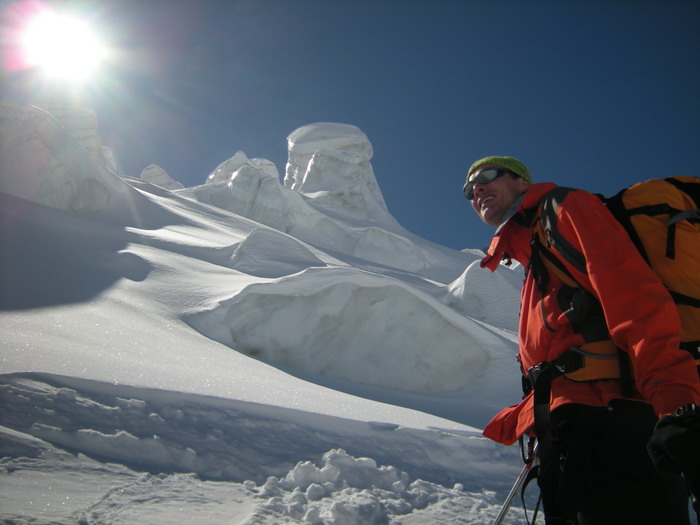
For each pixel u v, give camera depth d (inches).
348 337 309.9
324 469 114.7
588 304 55.6
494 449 154.3
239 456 120.1
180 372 169.5
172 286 318.0
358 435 146.4
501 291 448.1
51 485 88.7
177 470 109.6
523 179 70.6
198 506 91.1
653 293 49.0
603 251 52.5
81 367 148.8
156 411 130.3
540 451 56.1
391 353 311.3
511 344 323.0
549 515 57.0
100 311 246.1
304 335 295.9
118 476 98.7
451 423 181.0
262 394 158.7
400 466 137.3
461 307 440.5
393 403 251.3
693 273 53.2
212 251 433.7
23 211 423.8
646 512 50.2
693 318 52.4
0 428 105.2
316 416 145.3
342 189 1203.2
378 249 957.8
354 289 315.6
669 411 43.9
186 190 908.0
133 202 585.0
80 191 516.1
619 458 51.5
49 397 123.0
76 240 378.6
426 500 115.2
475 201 73.9
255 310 290.7
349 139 1322.6
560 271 58.6
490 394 295.3
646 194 56.3
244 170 927.0
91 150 828.0
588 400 54.0
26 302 235.0
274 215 903.7
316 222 972.6
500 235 66.4
